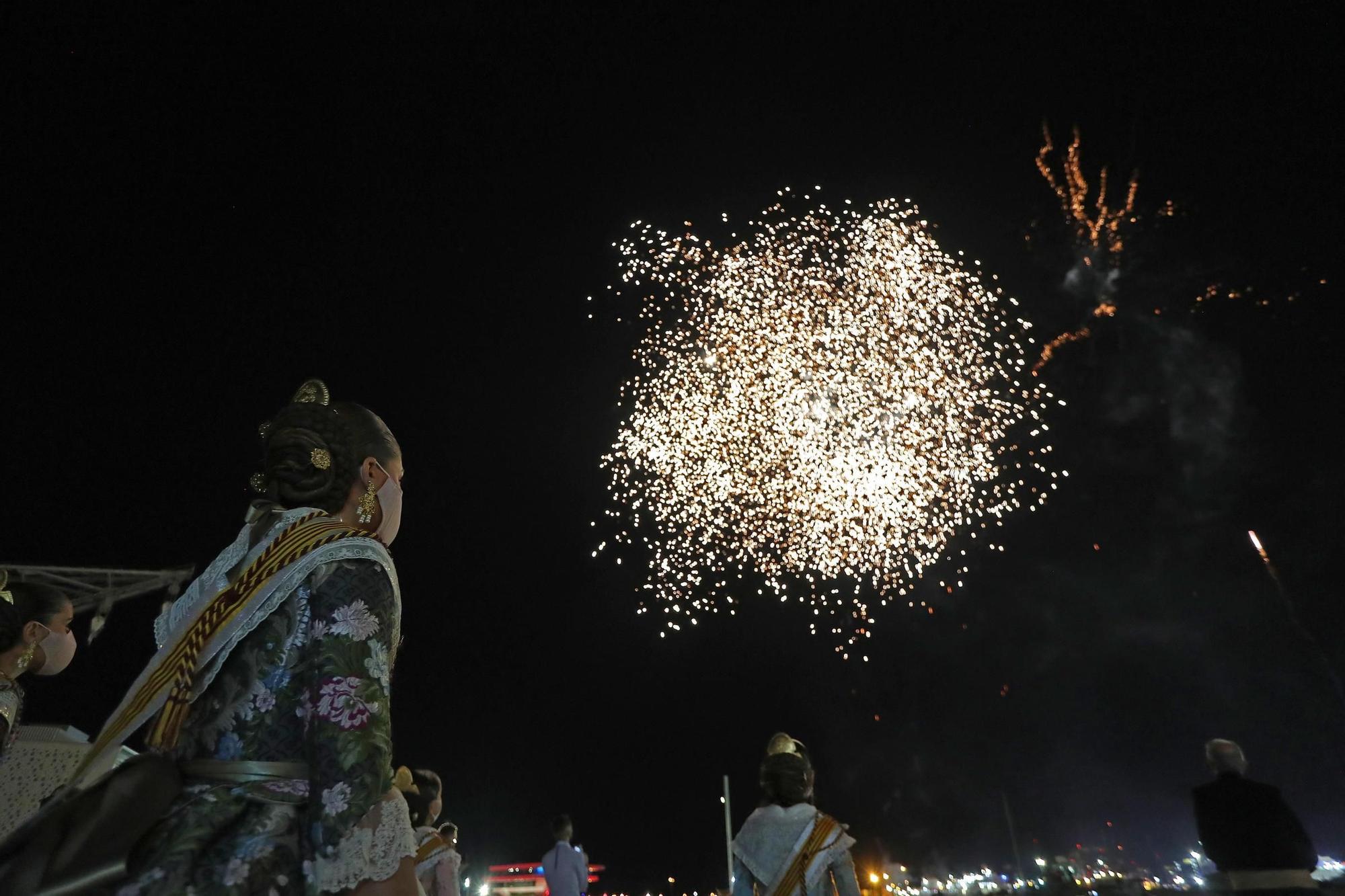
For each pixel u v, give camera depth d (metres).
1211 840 5.80
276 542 1.60
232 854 1.39
